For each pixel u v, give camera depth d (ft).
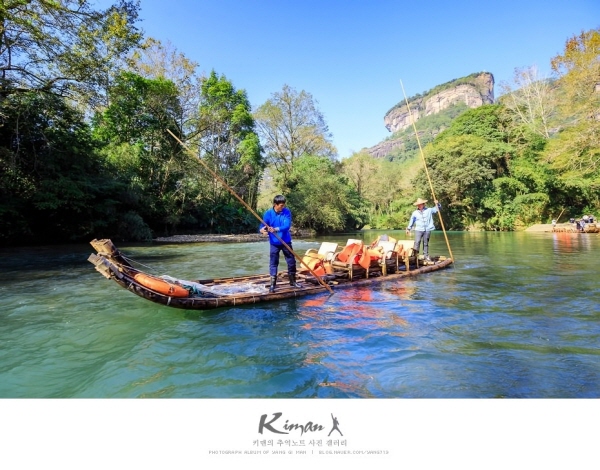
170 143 81.30
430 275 25.07
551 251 41.11
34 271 28.25
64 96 46.78
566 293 19.08
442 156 112.68
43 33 40.06
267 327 13.65
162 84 76.69
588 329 13.15
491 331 13.07
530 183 102.78
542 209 101.04
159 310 16.11
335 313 15.56
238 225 98.22
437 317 14.85
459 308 16.25
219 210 94.84
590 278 23.36
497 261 32.60
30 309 16.35
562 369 9.86
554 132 116.98
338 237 90.74
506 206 102.68
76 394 8.65
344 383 9.14
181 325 13.93
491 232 94.58
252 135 109.60
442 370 9.86
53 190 54.95
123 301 17.89
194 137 90.33
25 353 11.28
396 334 12.80
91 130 76.43
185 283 16.31
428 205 119.85
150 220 80.28
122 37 44.27
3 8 35.68
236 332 13.05
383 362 10.41
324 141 120.16
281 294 17.85
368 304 17.06
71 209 59.31
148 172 80.33
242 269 30.48
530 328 13.35
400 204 146.41
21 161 51.49
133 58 52.01
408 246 26.73
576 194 96.84
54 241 60.85
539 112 121.49
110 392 8.68
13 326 13.87
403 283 22.17
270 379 9.36
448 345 11.71
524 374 9.58
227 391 8.74
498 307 16.37
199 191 87.30
